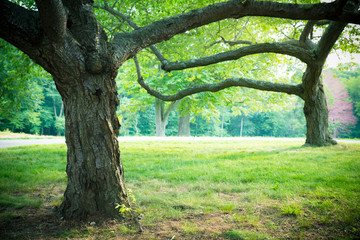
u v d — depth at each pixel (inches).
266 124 2295.8
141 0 316.5
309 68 393.4
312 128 480.7
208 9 168.9
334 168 263.0
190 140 696.4
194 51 430.9
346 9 157.9
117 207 133.2
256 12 170.9
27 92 693.9
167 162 317.7
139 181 227.0
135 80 735.7
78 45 127.1
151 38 161.3
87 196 136.3
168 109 1051.9
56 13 99.1
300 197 169.2
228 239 112.5
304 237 113.0
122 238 114.1
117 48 144.4
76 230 121.4
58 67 122.6
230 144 575.5
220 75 733.3
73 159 139.3
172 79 784.9
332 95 2039.9
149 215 140.7
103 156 137.9
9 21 102.7
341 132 2096.5
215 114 1002.1
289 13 165.5
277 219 135.3
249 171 255.3
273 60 519.8
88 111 135.3
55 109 1807.3
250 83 418.3
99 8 307.9
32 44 111.6
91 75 134.0
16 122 1430.9
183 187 206.2
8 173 242.5
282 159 324.5
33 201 163.2
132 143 572.7
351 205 147.0
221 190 195.0
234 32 474.9
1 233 117.6
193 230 121.0
